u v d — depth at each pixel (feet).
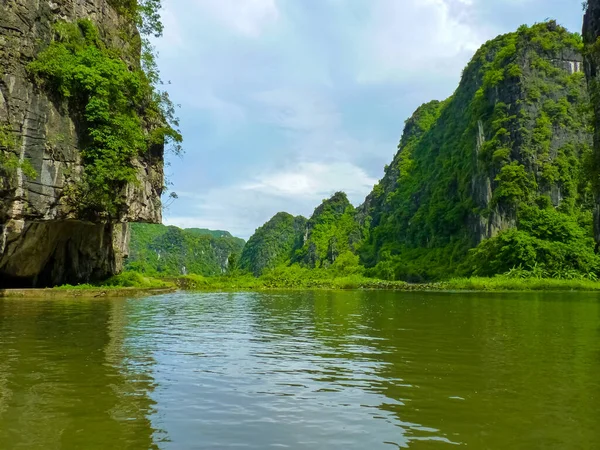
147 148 104.53
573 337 39.06
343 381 23.85
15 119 75.25
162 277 184.24
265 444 15.66
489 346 34.37
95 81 85.71
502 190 242.99
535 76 269.64
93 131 87.45
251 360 28.96
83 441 15.72
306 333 41.70
